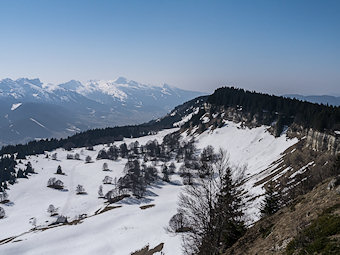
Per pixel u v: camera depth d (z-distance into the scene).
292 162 100.69
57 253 86.56
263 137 175.12
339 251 14.18
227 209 21.70
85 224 105.06
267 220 26.38
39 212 141.75
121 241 87.12
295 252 16.55
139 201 136.25
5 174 196.88
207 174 22.36
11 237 111.69
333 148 93.88
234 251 24.11
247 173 124.38
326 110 115.38
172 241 67.00
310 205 22.20
